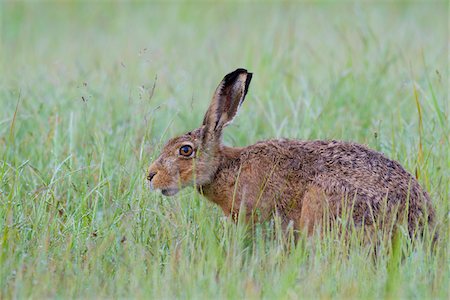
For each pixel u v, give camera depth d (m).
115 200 16.00
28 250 14.54
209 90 23.67
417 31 30.02
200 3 37.06
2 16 35.38
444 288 12.90
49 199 16.16
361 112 20.52
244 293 12.83
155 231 15.44
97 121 19.84
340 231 14.70
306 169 15.44
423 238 14.48
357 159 15.23
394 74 23.48
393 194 14.77
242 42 29.41
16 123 19.80
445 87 20.80
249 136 19.39
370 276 13.48
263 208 15.72
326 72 24.27
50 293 12.84
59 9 37.19
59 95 21.64
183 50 28.80
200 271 13.31
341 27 29.89
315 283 12.95
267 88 22.44
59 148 18.33
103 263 14.16
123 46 30.34
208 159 16.08
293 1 36.78
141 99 19.08
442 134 17.91
